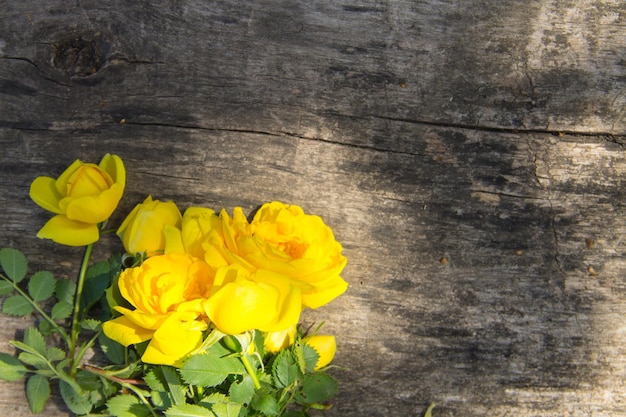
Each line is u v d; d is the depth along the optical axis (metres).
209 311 0.64
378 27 0.74
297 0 0.74
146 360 0.66
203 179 0.73
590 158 0.74
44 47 0.73
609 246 0.74
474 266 0.73
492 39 0.74
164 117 0.73
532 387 0.73
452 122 0.74
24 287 0.73
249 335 0.67
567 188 0.74
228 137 0.73
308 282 0.66
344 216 0.73
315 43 0.74
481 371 0.73
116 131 0.73
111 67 0.73
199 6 0.74
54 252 0.73
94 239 0.70
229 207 0.73
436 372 0.73
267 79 0.74
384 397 0.73
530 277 0.73
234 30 0.74
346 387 0.73
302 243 0.67
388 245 0.73
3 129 0.73
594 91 0.74
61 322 0.72
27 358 0.69
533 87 0.74
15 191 0.73
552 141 0.74
